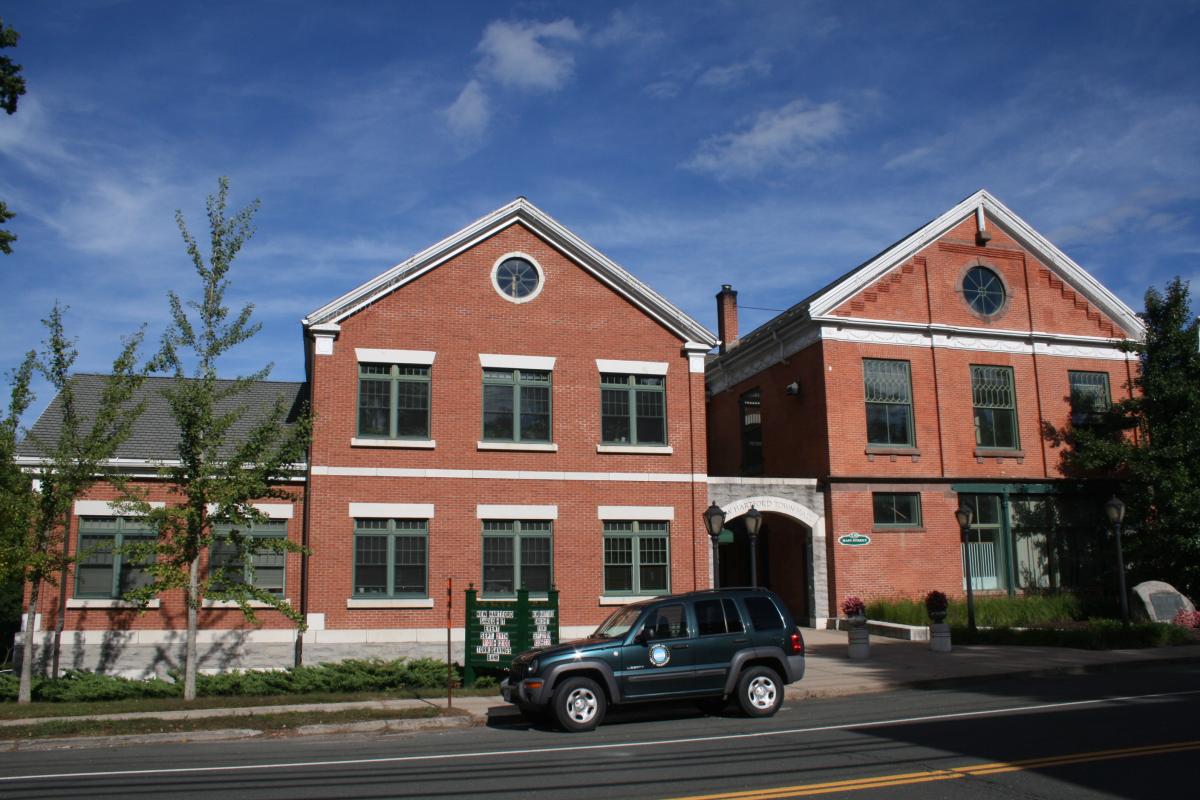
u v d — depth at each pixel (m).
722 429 34.97
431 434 23.30
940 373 28.89
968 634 23.19
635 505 24.47
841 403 27.75
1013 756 10.38
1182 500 26.16
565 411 24.36
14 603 34.00
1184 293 28.80
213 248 17.48
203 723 14.28
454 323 23.95
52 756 12.30
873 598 27.02
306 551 18.06
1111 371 31.00
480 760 11.20
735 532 29.22
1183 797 8.49
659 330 25.48
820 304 27.94
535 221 24.81
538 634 19.05
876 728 12.59
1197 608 27.09
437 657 22.22
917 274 29.27
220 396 17.53
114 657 21.44
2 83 19.56
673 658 14.09
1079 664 18.83
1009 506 29.00
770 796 8.82
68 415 18.14
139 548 17.19
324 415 22.66
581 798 8.94
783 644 14.71
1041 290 30.61
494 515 23.39
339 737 13.78
